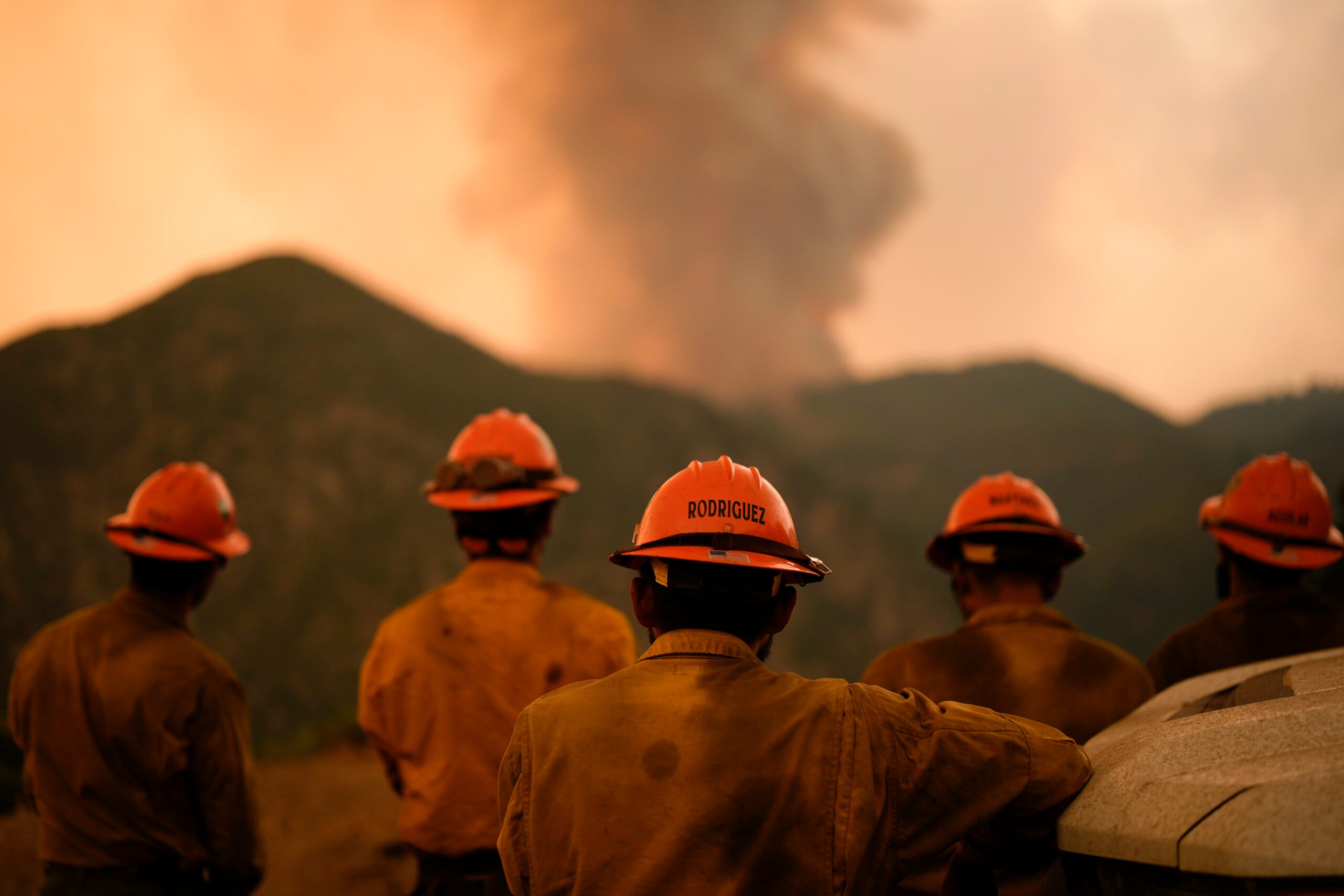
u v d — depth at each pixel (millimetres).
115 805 2916
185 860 2980
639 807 1533
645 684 1654
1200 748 1438
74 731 2938
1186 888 1274
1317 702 1474
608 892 1509
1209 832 1235
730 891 1479
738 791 1523
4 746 8445
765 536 1726
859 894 1504
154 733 2934
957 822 1568
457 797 2932
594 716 1627
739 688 1626
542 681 3035
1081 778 1607
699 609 1710
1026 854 1672
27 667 3053
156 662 2994
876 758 1566
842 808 1521
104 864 2891
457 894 2910
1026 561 2828
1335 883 1118
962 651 2738
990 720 1655
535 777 1620
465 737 2969
